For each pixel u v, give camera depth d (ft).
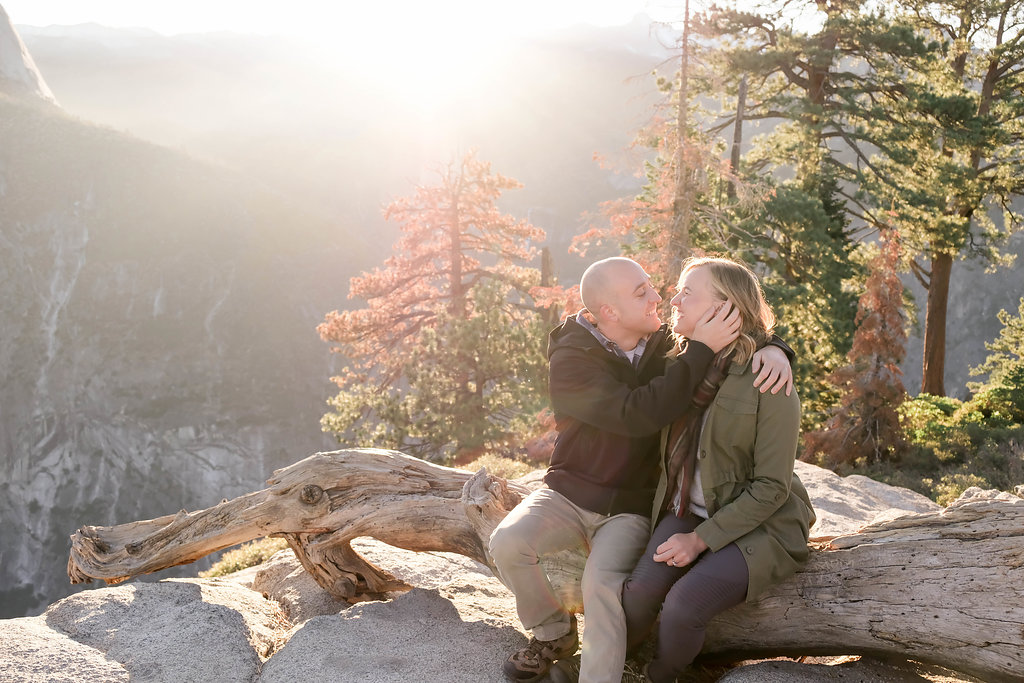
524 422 65.92
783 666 10.20
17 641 12.14
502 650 11.97
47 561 284.20
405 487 15.31
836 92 92.27
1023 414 71.97
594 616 9.65
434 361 76.95
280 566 18.33
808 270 75.51
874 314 50.08
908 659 10.23
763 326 9.46
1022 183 99.81
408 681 10.82
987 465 46.98
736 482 9.23
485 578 16.14
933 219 84.28
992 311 252.21
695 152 53.93
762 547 9.05
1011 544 8.91
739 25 88.12
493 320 73.00
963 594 9.08
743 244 68.80
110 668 11.53
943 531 9.53
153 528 17.06
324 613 15.43
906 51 87.10
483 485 14.17
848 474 47.60
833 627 10.02
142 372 315.58
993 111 102.78
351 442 82.58
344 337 93.56
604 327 10.35
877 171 91.56
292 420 317.42
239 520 15.88
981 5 96.43
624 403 9.40
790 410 8.91
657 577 9.30
